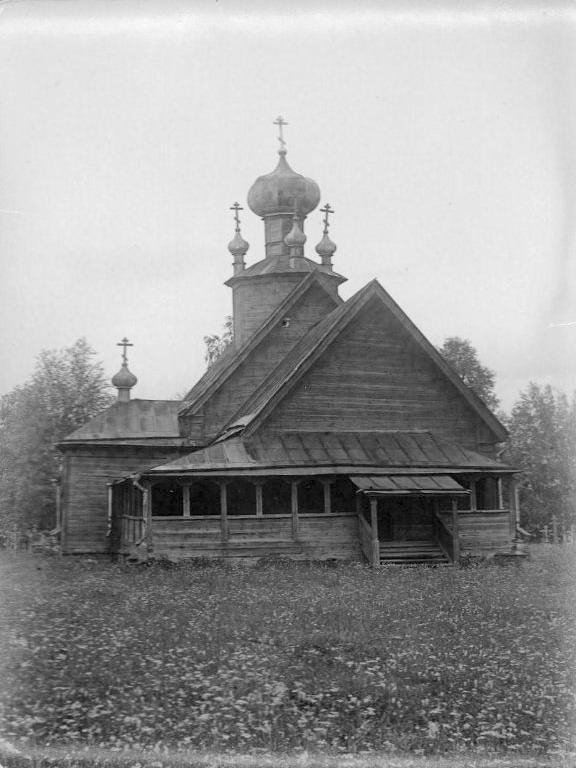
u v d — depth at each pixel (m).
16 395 35.06
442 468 28.59
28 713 11.41
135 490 31.14
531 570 24.67
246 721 11.18
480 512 28.55
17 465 35.38
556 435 34.47
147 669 13.12
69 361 34.75
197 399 33.28
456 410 30.48
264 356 33.72
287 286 35.81
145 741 10.66
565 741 10.87
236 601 18.48
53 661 13.45
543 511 35.09
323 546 27.33
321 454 28.17
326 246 37.09
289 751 10.46
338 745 10.65
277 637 14.94
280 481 30.48
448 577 22.86
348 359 29.64
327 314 34.25
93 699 11.91
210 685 12.38
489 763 10.36
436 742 10.76
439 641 14.80
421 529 28.50
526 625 16.02
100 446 33.44
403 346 30.17
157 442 33.44
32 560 29.98
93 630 15.47
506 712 11.68
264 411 28.55
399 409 29.89
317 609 17.44
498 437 30.59
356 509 29.00
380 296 29.55
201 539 26.73
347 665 13.37
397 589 20.34
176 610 17.34
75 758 10.26
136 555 26.81
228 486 30.70
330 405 29.31
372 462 28.11
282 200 37.53
